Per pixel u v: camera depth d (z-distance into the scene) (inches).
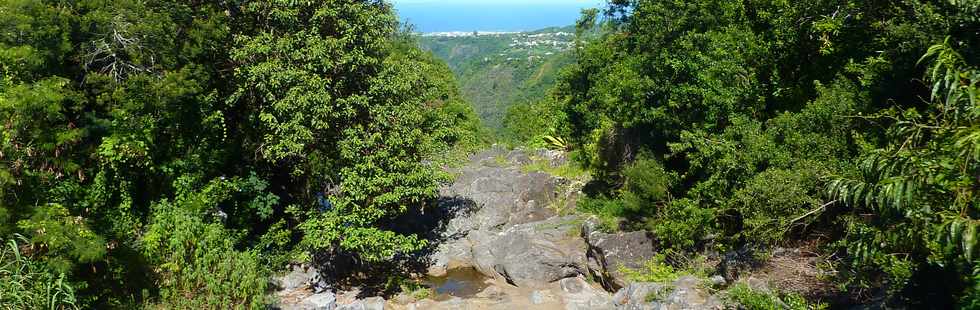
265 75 431.2
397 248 480.7
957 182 146.6
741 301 337.7
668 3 503.2
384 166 462.0
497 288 507.8
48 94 322.3
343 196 471.5
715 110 455.8
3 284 285.0
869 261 289.3
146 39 390.6
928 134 199.9
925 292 281.6
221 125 490.0
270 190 579.2
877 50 415.8
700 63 461.4
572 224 620.1
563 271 521.3
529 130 1496.1
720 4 492.1
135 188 429.7
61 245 302.8
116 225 381.7
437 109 570.3
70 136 346.0
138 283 386.9
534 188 711.1
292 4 431.2
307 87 428.5
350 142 449.7
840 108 357.1
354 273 529.7
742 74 463.8
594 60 839.1
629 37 605.6
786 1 474.9
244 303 373.1
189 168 452.4
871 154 167.0
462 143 698.8
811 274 352.5
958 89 148.9
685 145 448.5
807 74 483.8
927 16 334.0
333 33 459.5
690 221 434.6
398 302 481.4
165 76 396.5
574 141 990.4
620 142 687.1
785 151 377.7
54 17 352.8
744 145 410.6
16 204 312.8
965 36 290.0
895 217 203.8
